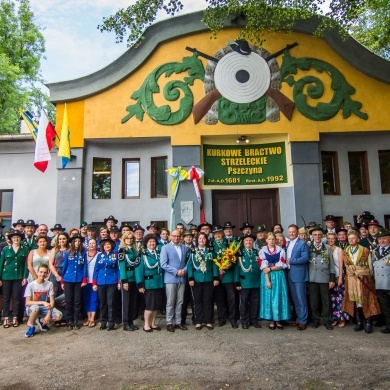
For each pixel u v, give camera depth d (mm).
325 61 12750
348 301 7547
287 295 7625
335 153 12898
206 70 12648
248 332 7359
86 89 12727
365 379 4844
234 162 12922
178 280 7621
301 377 4941
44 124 11812
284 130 12406
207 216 12406
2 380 5047
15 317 8125
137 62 12664
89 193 12648
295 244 7785
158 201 12758
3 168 13312
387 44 16641
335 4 10812
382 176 12938
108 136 12531
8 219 13242
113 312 7746
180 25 12734
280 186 12633
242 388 4621
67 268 7945
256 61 12648
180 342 6680
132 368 5387
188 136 12398
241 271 7848
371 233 8664
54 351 6301
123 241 7859
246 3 11266
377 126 12469
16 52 21469
